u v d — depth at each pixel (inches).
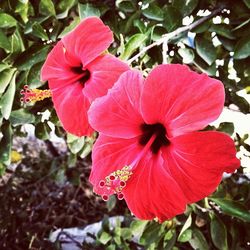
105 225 17.1
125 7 13.4
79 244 18.8
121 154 9.7
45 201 22.3
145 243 15.0
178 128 8.9
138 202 9.6
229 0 12.8
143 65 13.2
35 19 13.4
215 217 13.7
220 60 14.4
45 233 21.6
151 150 9.5
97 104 9.6
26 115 14.7
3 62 13.3
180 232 14.6
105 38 10.1
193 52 13.0
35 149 26.5
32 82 13.3
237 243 14.3
